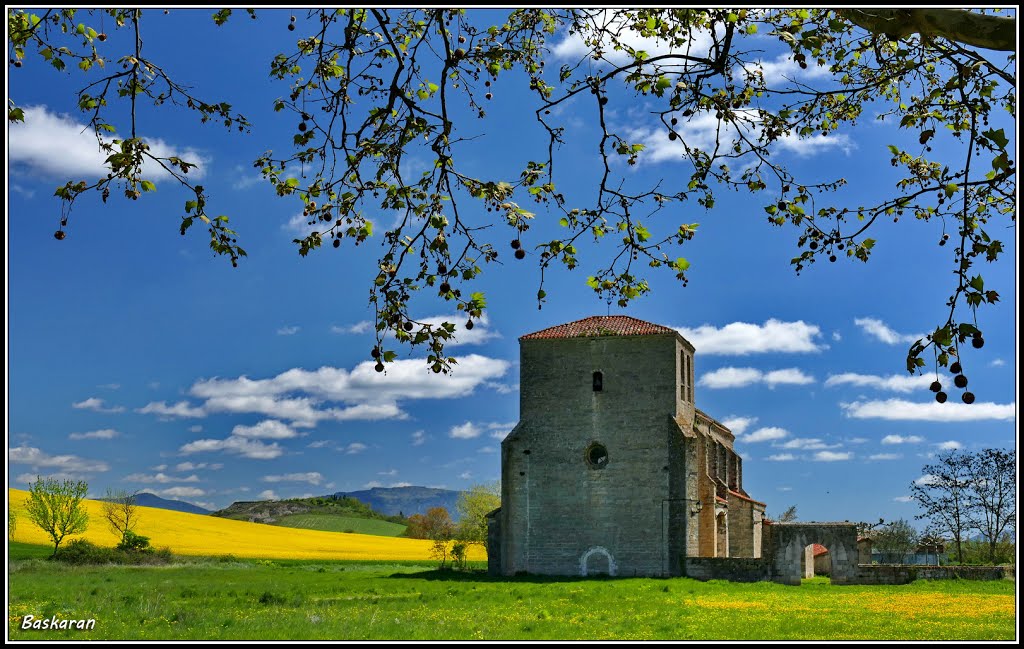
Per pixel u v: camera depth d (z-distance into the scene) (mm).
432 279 12734
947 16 11820
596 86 13539
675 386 58688
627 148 13945
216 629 27328
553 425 59844
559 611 35188
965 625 29609
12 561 66438
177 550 100250
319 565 85375
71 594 39594
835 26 16000
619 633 27609
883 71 16234
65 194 12156
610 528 57844
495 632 27516
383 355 12578
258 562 85000
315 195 13797
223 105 13875
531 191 14008
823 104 16828
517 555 58844
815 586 50188
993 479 77750
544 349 60812
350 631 27172
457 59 13258
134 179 12406
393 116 13797
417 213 12797
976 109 14148
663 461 57719
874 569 50844
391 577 59688
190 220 12859
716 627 29297
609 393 59375
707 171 14117
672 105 13266
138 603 35844
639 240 14156
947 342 10578
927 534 80438
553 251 14094
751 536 67125
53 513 76750
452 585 50719
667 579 53500
